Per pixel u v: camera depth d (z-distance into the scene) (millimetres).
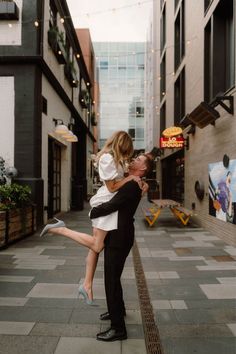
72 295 4727
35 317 3988
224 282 5371
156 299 4617
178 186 17906
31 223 9719
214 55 9914
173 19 17984
